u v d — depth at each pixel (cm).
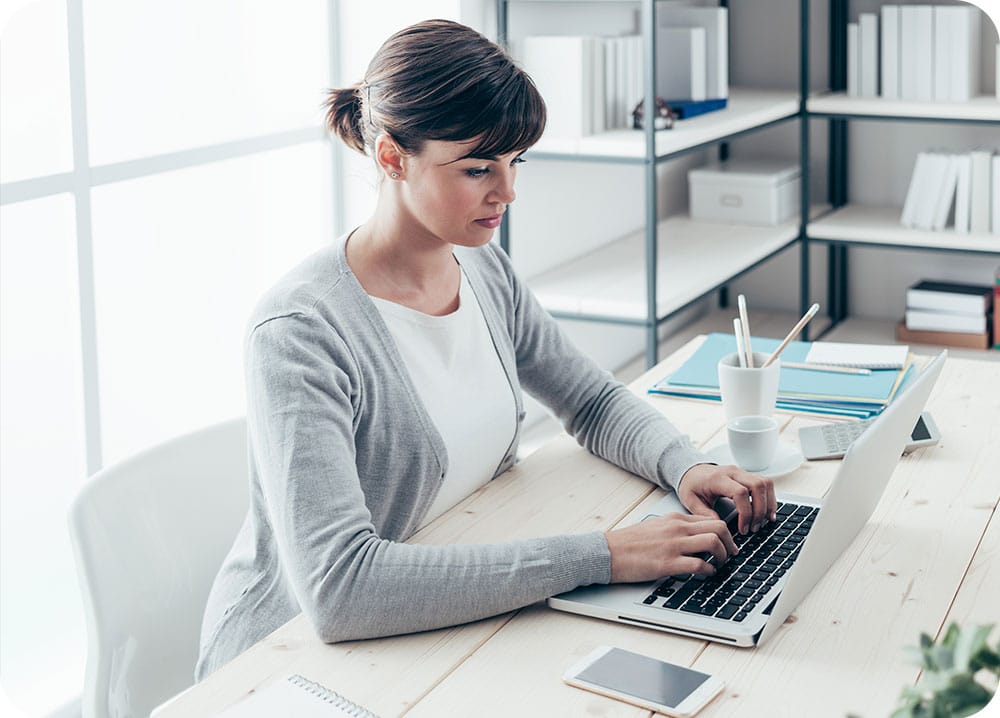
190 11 254
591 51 298
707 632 112
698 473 141
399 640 116
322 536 118
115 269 246
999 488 145
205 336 267
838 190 410
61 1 222
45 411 231
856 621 115
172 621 150
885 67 365
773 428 151
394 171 133
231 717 102
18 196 209
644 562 122
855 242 369
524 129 129
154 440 258
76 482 238
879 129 405
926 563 127
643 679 105
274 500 123
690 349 204
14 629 230
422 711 103
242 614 138
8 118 218
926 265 407
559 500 146
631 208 388
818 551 116
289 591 137
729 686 105
